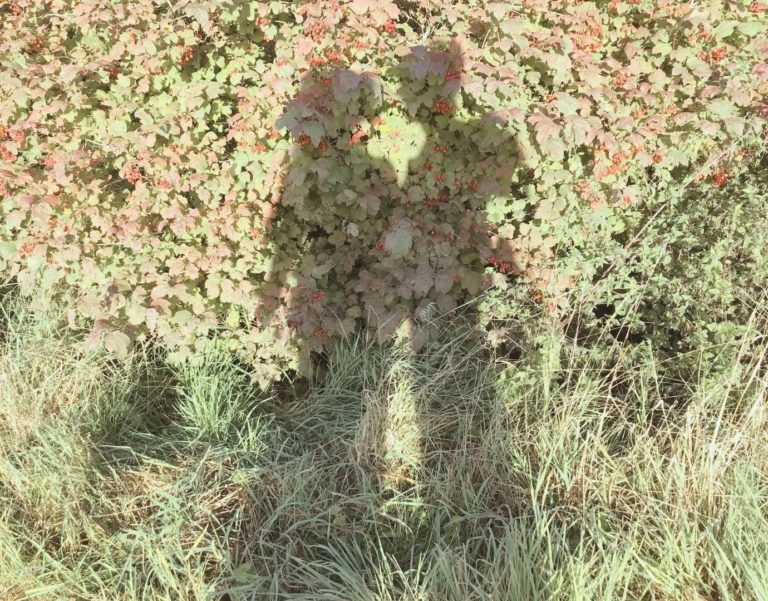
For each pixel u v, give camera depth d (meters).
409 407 3.22
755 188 3.30
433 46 3.36
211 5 3.10
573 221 3.52
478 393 3.31
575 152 3.50
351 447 3.08
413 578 2.49
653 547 2.46
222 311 3.76
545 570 2.32
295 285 3.59
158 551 2.53
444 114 3.40
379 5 3.22
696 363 3.22
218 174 3.51
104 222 3.37
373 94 3.17
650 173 3.71
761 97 3.40
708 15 3.46
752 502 2.51
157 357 3.85
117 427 3.38
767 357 3.07
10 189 3.50
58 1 3.50
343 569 2.47
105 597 2.43
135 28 3.34
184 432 3.40
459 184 3.47
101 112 3.48
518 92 3.44
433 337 3.60
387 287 3.54
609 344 3.61
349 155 3.43
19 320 3.90
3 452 3.00
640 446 2.81
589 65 3.27
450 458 3.01
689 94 3.41
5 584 2.48
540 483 2.72
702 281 3.25
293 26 3.49
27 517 2.80
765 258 3.16
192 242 3.67
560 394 3.21
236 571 2.54
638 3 3.46
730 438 2.70
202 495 2.90
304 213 3.47
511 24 3.18
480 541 2.60
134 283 3.51
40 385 3.42
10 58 3.52
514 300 3.55
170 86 3.49
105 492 2.90
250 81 3.68
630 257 3.51
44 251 3.38
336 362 3.74
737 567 2.33
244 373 3.81
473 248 3.64
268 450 3.20
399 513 2.81
